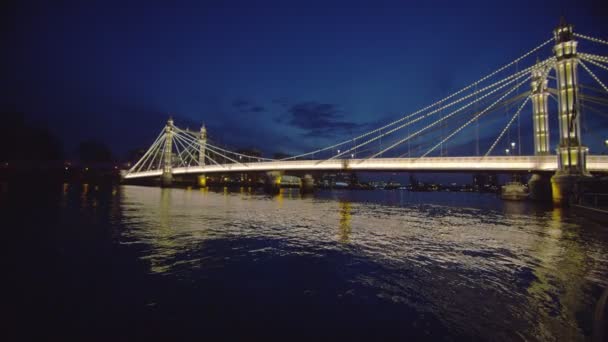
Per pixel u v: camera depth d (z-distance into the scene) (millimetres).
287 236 15141
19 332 5367
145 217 21438
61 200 35156
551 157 36000
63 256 10297
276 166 63500
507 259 10859
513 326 5863
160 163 107438
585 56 33125
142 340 5238
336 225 19531
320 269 9438
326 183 173125
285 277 8617
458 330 5730
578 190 29625
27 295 6977
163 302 6770
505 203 44375
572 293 7582
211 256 10797
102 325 5703
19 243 12102
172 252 11211
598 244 13625
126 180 115312
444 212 30344
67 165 119125
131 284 7801
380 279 8531
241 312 6363
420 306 6742
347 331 5641
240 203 37938
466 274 9047
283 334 5500
